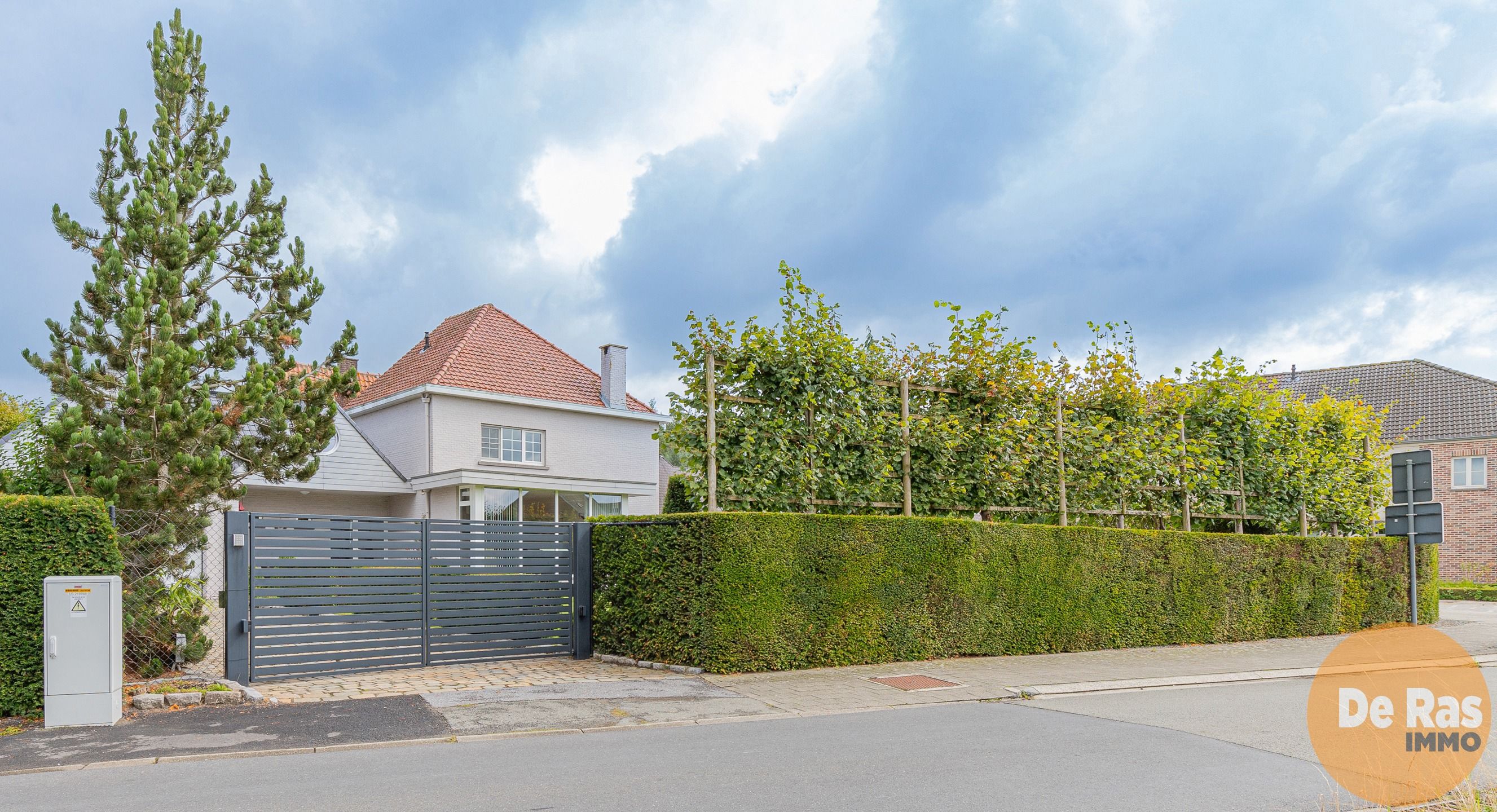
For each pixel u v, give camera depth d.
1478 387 32.41
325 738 7.33
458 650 11.41
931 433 12.72
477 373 23.97
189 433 9.34
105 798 5.58
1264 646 14.89
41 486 11.04
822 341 11.95
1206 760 6.58
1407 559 18.41
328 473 21.52
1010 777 6.02
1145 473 15.08
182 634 9.66
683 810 5.22
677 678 10.30
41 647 8.11
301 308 11.21
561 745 7.14
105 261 9.69
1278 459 17.22
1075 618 13.47
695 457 11.04
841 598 11.31
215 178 10.78
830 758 6.60
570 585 12.34
